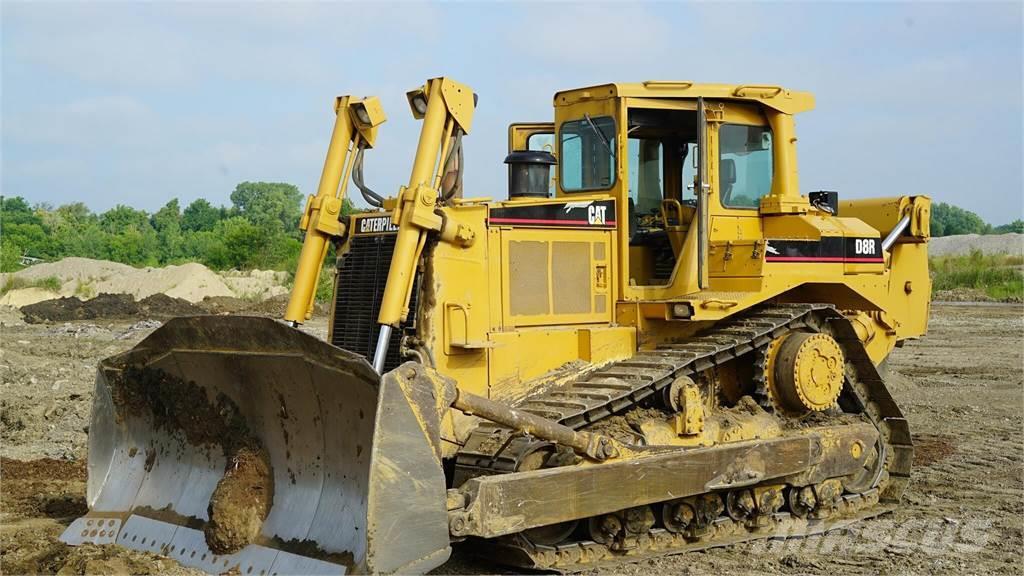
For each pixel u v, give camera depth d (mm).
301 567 6285
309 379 6500
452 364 7340
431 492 6047
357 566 6004
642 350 8305
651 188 9102
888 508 9086
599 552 7371
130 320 27844
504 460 6891
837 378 8875
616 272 8352
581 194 8672
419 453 6023
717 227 8820
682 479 7473
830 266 8945
